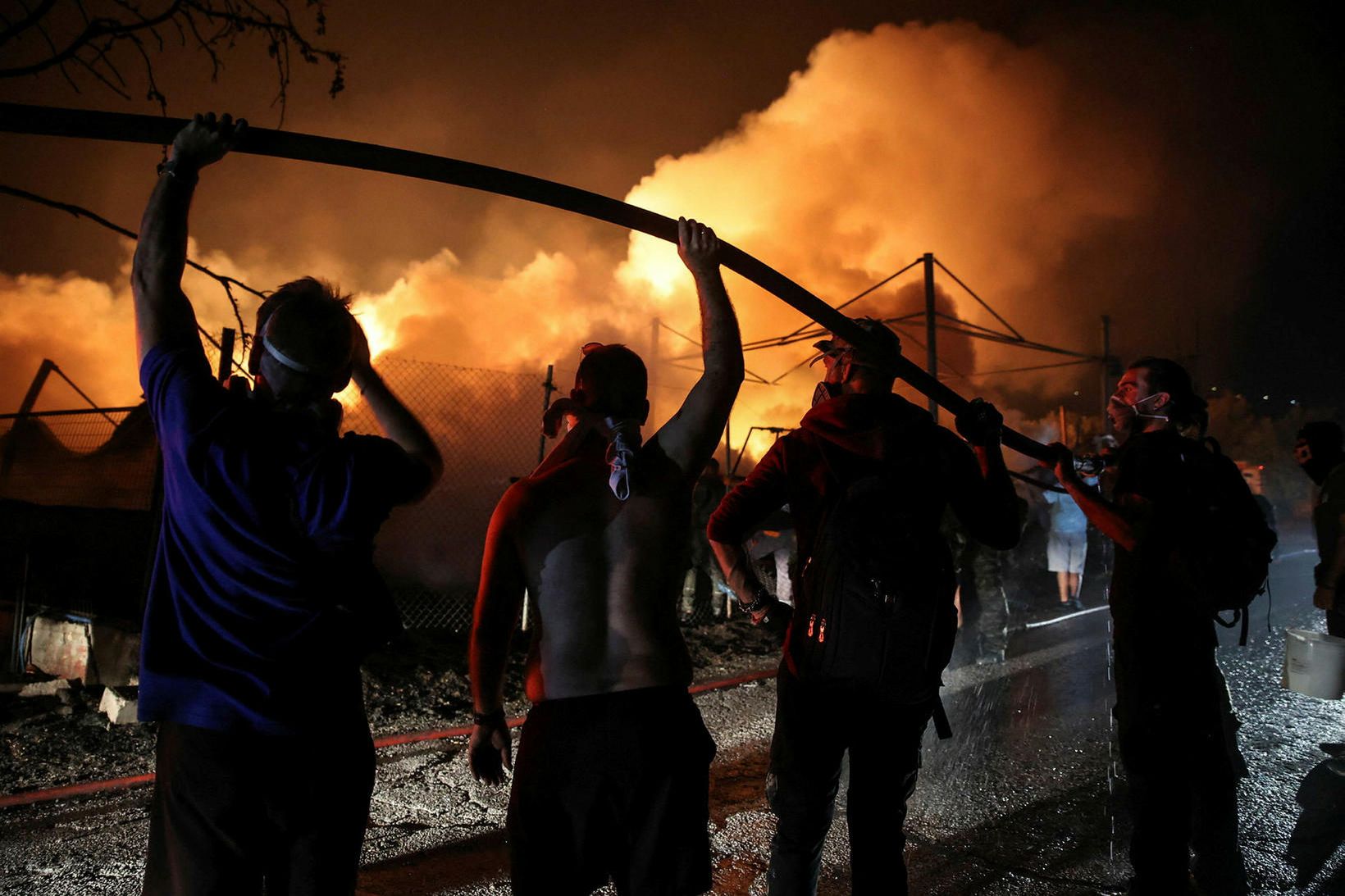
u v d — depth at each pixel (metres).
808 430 2.70
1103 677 7.18
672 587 2.13
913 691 2.45
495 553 2.10
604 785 1.98
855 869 2.53
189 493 1.72
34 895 3.21
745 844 3.80
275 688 1.70
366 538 1.81
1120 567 3.04
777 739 2.64
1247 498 2.94
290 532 1.74
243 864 1.69
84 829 3.83
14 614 7.28
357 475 1.78
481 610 2.10
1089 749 5.22
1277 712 6.04
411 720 5.73
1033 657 8.02
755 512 2.73
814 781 2.54
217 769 1.66
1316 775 4.76
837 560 2.51
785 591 9.15
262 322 1.87
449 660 7.50
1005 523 2.73
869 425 2.64
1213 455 2.98
